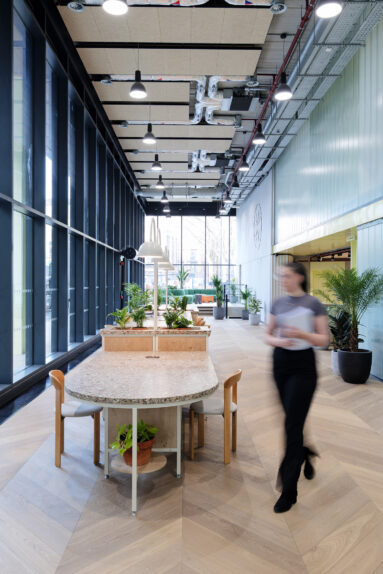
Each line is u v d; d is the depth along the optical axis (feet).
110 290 38.58
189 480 9.47
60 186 23.59
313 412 14.65
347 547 7.07
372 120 20.35
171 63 22.61
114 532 7.43
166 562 6.63
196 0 16.56
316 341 8.14
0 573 6.38
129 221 49.26
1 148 15.46
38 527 7.58
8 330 15.99
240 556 6.81
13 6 16.21
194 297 68.59
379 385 18.56
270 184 44.09
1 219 15.67
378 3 16.84
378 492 8.99
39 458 10.64
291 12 20.54
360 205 21.85
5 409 14.89
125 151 38.88
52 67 22.21
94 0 17.24
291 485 8.13
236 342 32.73
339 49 21.04
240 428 12.94
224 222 71.82
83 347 27.78
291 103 26.76
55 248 23.61
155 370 10.34
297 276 8.46
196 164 43.62
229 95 27.17
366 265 21.03
